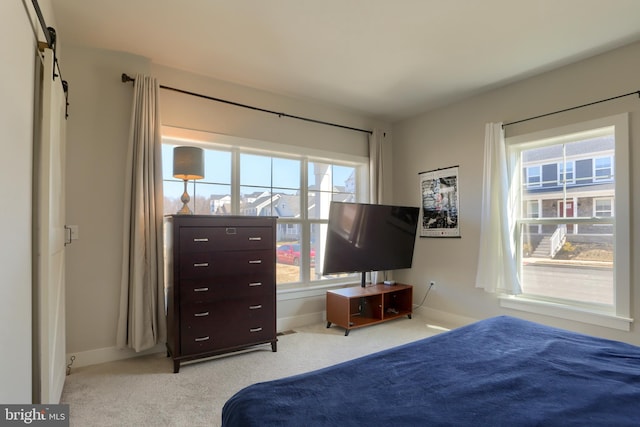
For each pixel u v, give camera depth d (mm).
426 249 4250
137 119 2824
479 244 3652
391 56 2875
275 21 2381
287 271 3848
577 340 1614
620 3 2141
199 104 3242
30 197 1442
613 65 2727
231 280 2811
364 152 4461
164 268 2939
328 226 3539
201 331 2660
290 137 3816
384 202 4594
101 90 2783
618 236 2670
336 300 3623
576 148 2994
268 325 3000
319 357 2865
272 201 3752
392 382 1189
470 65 3027
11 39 1150
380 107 4125
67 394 2209
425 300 4246
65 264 2566
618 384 1166
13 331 1164
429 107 4117
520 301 3270
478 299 3660
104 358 2740
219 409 2041
